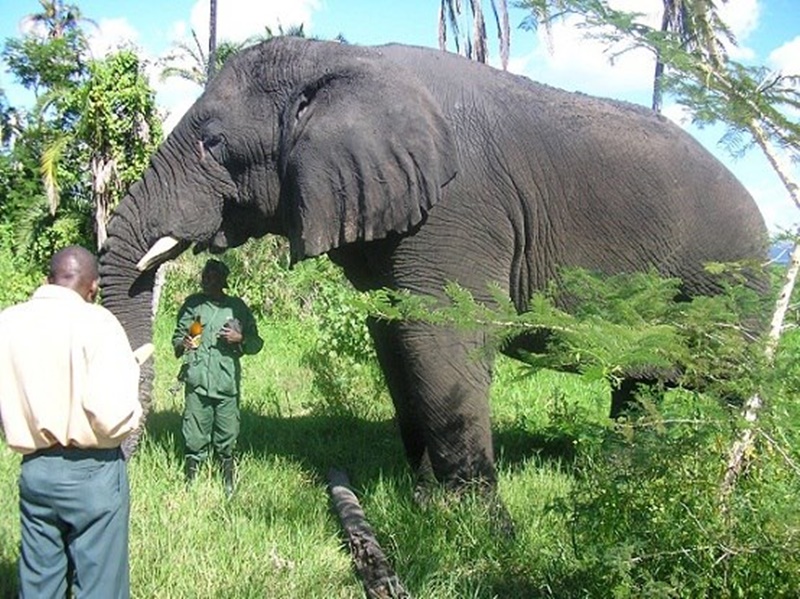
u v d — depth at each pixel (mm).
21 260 19047
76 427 3582
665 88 3822
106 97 16109
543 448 7379
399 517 5438
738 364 3730
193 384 6086
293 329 14094
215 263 6223
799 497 3543
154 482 6008
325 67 5820
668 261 6094
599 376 3258
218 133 6023
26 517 3732
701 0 3781
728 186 6305
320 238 5523
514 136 5773
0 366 3645
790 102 3699
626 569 3631
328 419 8133
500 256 5711
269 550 4961
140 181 6168
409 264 5594
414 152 5434
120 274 6039
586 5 3834
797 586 3564
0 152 21703
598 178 5898
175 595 4414
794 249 3799
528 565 4801
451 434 5570
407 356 5555
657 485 3809
